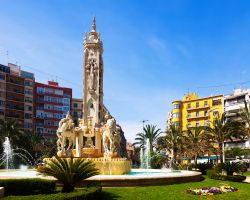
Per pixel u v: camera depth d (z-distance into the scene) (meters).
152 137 83.44
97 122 34.06
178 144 81.44
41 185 18.27
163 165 73.38
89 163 19.02
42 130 124.38
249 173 62.62
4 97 111.62
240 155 94.25
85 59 35.62
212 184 26.84
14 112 114.81
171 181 25.27
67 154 29.86
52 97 128.50
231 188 24.16
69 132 30.25
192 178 28.45
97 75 35.31
